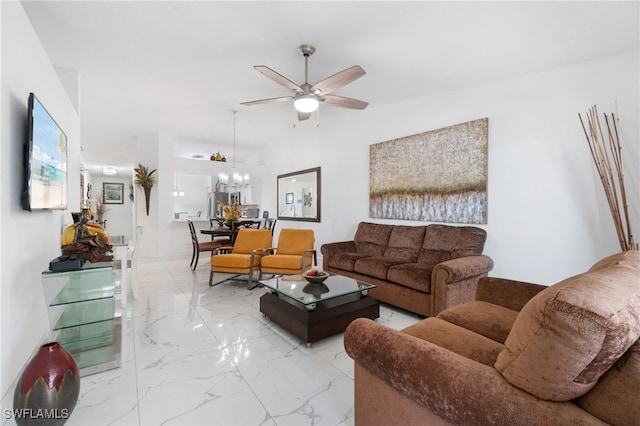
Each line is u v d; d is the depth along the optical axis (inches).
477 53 111.3
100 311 93.1
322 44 109.9
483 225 133.6
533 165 120.0
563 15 87.2
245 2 88.5
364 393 52.5
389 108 174.2
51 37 107.0
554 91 115.3
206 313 121.6
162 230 256.1
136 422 60.1
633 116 99.0
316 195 225.6
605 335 28.6
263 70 102.1
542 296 35.4
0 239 61.8
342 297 109.7
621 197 99.7
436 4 86.7
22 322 73.2
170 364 82.3
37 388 53.7
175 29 102.4
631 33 92.2
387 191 173.3
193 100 173.5
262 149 317.7
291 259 157.5
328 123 215.0
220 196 316.8
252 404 66.1
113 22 98.4
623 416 29.6
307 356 87.6
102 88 155.3
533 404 32.8
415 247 146.8
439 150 148.9
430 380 39.9
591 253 107.0
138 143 260.7
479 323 69.1
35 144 74.7
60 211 116.2
